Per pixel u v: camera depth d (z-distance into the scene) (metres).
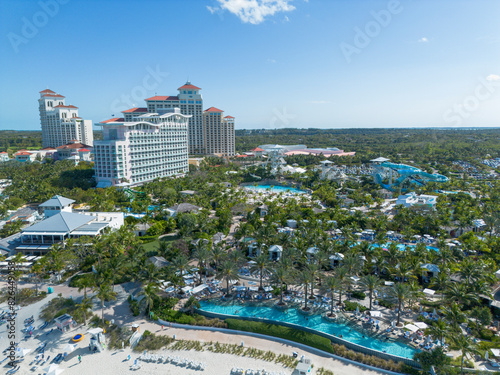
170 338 74.81
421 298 89.38
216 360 68.00
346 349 70.88
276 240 114.75
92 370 65.00
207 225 134.12
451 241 127.06
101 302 82.94
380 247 112.81
